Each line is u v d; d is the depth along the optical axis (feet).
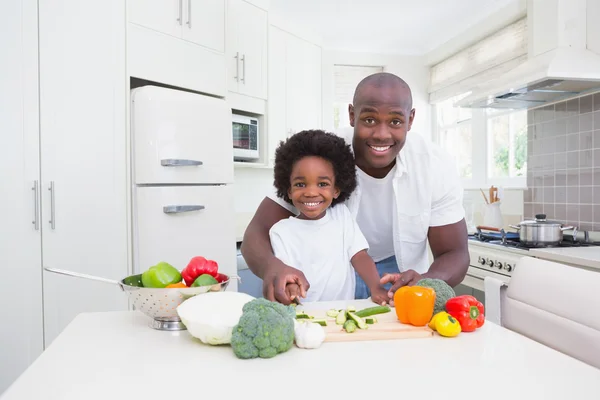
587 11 7.57
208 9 8.32
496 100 8.84
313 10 11.18
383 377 1.95
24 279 6.06
